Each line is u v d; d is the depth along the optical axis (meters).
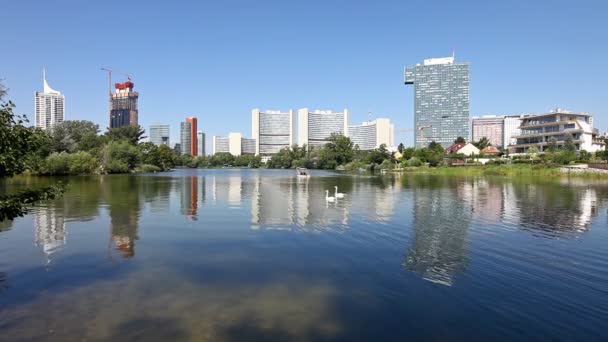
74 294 11.02
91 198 35.31
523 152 120.50
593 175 64.06
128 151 102.38
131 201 33.06
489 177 68.69
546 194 37.22
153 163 124.31
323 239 18.09
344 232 19.62
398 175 84.50
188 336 8.63
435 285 11.85
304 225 21.61
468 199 33.72
